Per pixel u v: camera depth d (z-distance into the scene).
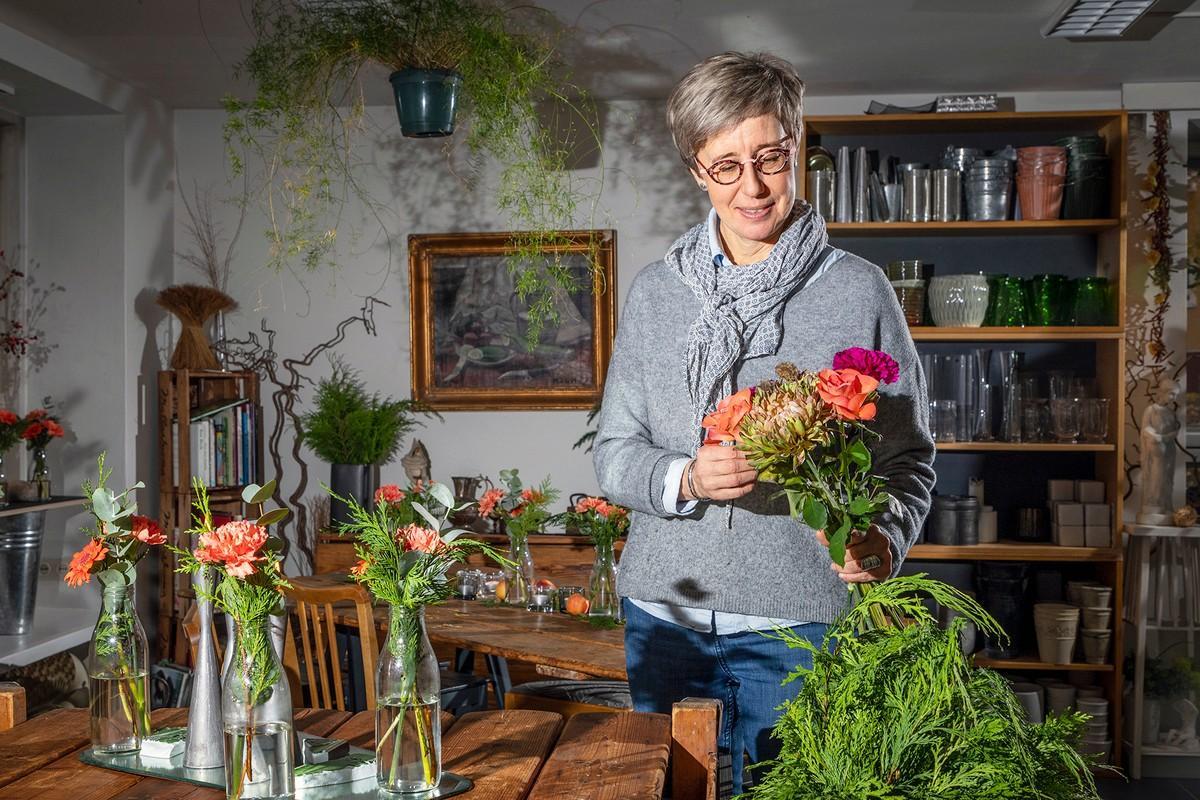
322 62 4.24
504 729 1.74
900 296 4.57
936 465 4.86
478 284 5.32
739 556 1.75
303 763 1.56
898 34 4.18
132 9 4.01
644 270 1.96
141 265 5.16
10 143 5.03
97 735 1.65
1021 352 4.73
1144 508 4.55
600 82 4.89
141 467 5.16
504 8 4.00
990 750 1.24
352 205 5.38
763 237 1.77
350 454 5.16
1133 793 4.29
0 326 5.04
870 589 1.44
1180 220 4.85
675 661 1.83
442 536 1.50
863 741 1.26
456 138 5.30
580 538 4.95
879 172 4.72
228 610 1.46
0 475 4.46
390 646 1.47
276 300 5.43
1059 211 4.59
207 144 5.45
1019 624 4.57
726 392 1.79
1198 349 4.85
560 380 5.28
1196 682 4.53
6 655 4.20
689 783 1.63
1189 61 4.49
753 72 1.68
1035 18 4.00
